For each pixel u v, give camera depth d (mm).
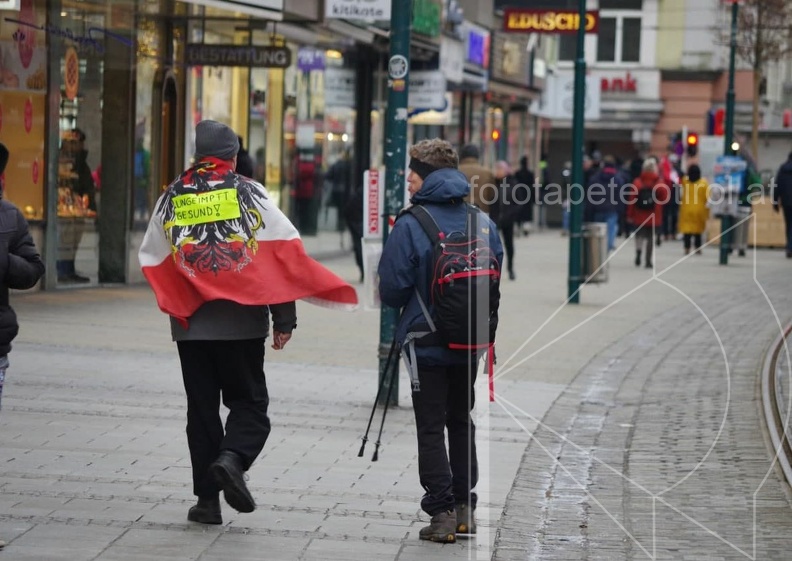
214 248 14016
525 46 88812
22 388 22594
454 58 62781
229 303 14156
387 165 22234
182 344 14531
